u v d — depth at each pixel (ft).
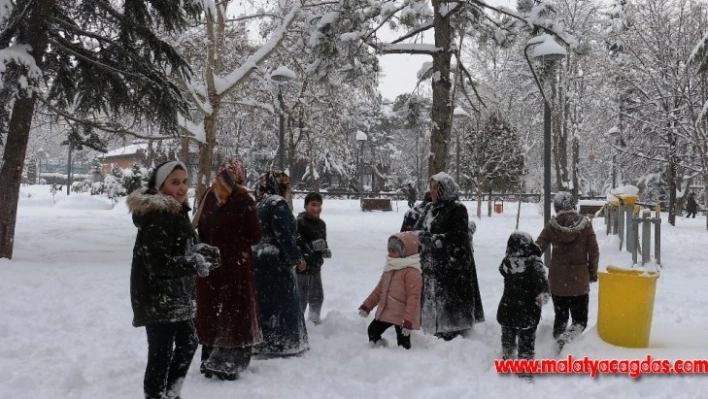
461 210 20.92
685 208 126.41
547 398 14.82
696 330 19.93
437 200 21.16
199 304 15.70
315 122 97.09
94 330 20.90
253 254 17.97
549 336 20.86
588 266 19.99
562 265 19.94
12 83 35.91
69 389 14.79
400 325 18.57
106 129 42.98
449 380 16.15
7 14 36.58
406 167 228.63
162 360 12.84
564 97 117.19
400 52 45.83
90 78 41.42
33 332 20.26
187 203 13.41
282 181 18.79
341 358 18.04
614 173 130.52
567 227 19.70
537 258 17.15
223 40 61.11
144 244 12.34
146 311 12.56
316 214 22.65
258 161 160.25
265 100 75.00
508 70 129.39
